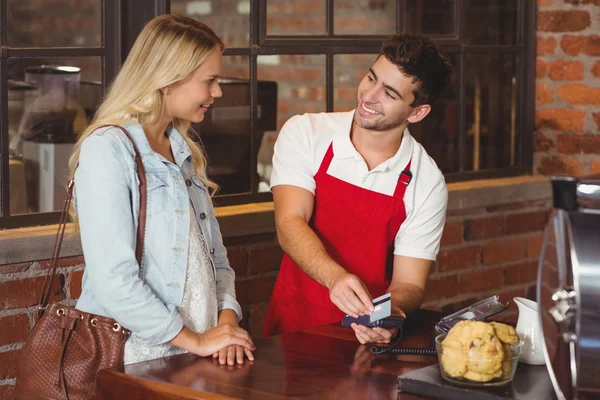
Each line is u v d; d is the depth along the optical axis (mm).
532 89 4336
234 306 2504
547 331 1851
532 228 4387
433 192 2818
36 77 3045
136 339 2307
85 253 2232
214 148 3457
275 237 3557
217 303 2484
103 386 2105
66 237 2986
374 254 2832
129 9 3227
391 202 2793
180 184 2365
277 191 2830
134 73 2355
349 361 2211
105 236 2201
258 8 3504
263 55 3539
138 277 2234
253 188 3584
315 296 2848
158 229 2309
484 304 2443
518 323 2164
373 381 2053
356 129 2832
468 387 1935
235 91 3482
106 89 3199
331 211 2828
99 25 3182
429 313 2713
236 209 3457
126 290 2193
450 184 4086
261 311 3541
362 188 2799
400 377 1987
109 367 2277
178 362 2180
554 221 1819
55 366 2279
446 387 1932
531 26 4293
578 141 4277
